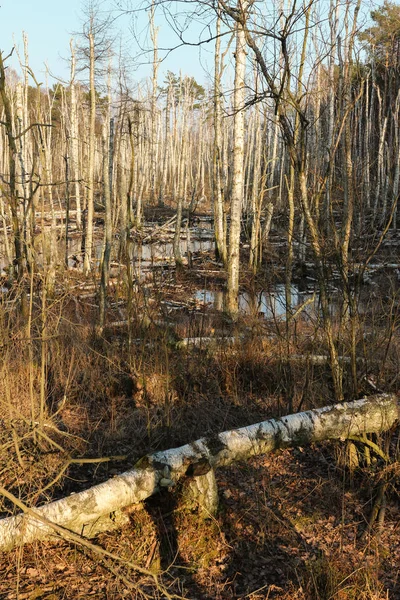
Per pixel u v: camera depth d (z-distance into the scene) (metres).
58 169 32.31
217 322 10.93
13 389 6.06
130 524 4.62
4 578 4.02
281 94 4.91
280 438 5.03
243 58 11.48
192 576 4.16
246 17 5.02
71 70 22.78
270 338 8.56
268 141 31.81
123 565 4.15
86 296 12.52
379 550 4.37
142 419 6.45
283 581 4.11
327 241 5.53
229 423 6.36
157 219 31.61
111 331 9.07
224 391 7.31
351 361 5.50
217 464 4.84
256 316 9.57
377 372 6.47
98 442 5.82
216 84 17.08
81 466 5.46
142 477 4.49
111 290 13.21
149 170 39.97
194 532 4.53
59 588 3.97
